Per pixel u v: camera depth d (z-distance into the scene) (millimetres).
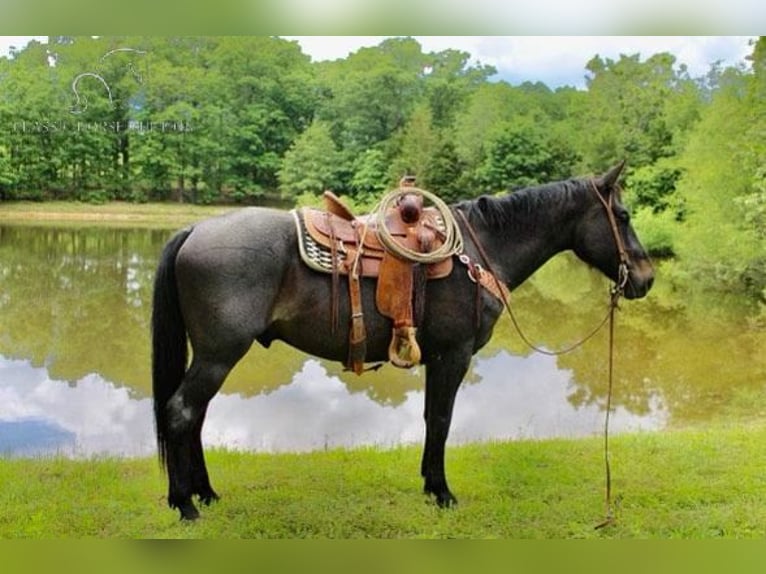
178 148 38031
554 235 3791
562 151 29906
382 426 6414
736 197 15000
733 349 9984
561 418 6781
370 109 39594
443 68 43438
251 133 39375
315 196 33875
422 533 3402
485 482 4105
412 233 3334
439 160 30953
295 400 7180
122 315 11406
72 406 6902
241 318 3070
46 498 3770
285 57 42781
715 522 3547
